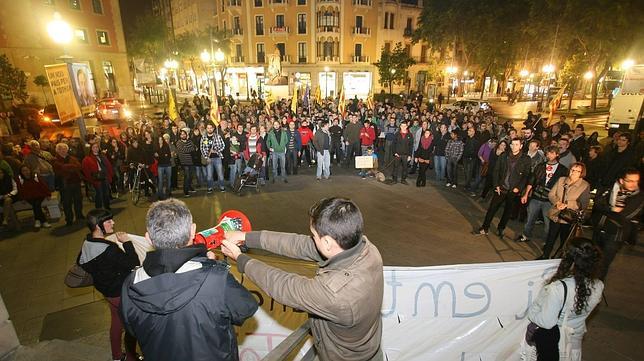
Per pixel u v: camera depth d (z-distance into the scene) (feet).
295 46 155.43
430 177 38.29
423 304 9.92
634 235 20.26
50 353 11.74
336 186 34.65
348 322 5.15
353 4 150.82
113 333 11.00
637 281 17.06
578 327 8.84
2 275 18.54
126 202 30.94
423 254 20.45
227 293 5.48
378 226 24.45
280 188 34.22
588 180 26.66
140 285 5.12
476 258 19.99
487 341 10.23
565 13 64.44
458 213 27.02
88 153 27.32
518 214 25.54
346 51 154.92
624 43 63.87
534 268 9.94
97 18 122.52
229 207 29.01
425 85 175.42
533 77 146.61
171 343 5.21
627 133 22.67
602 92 173.99
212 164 33.06
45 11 106.32
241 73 167.63
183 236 5.56
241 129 34.71
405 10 162.71
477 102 91.25
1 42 99.71
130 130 37.99
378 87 162.91
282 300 5.41
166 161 31.22
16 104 81.97
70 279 10.69
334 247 5.55
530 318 9.09
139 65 128.67
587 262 8.49
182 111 63.36
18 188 23.81
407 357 10.23
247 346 10.05
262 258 9.34
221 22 170.60
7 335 11.53
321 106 72.38
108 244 10.63
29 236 23.67
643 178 21.42
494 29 89.04
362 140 41.73
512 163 21.56
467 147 32.81
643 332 13.58
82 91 28.04
